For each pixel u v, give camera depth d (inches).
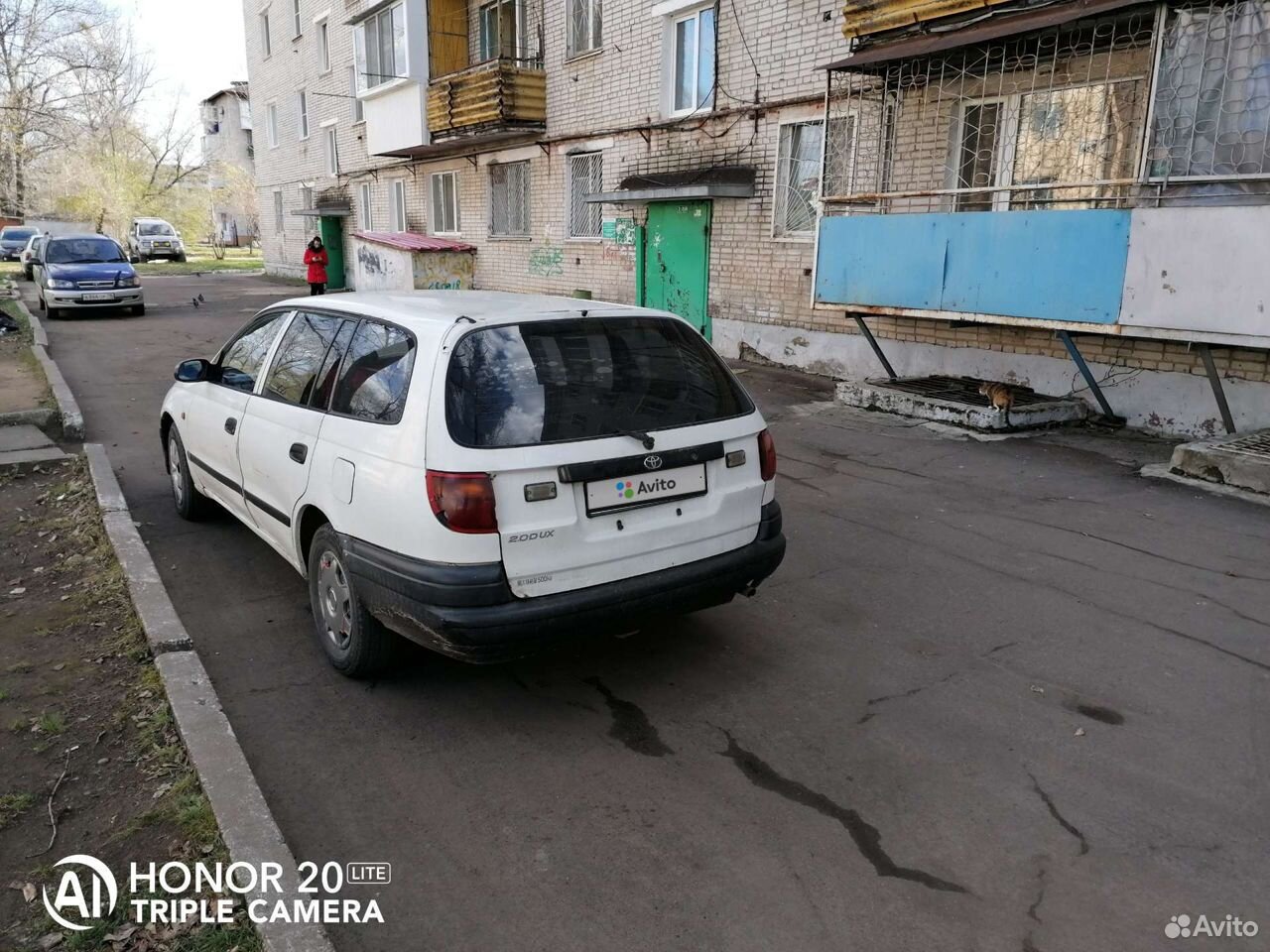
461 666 161.5
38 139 1419.8
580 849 113.3
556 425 135.6
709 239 498.0
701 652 167.0
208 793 118.3
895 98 378.6
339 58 939.3
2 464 279.3
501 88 602.5
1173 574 200.1
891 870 109.3
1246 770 129.0
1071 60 319.0
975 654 164.7
